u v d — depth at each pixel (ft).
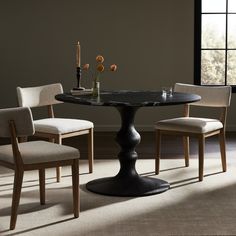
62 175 15.88
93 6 23.66
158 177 15.64
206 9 23.95
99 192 13.97
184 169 16.66
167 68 23.93
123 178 14.42
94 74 23.97
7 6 23.57
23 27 23.71
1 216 12.13
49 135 14.82
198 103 16.58
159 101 13.34
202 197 13.69
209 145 20.68
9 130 11.11
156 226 11.50
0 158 11.79
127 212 12.45
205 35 24.13
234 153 19.22
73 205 12.18
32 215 12.23
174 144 20.89
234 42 24.07
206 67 24.31
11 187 14.56
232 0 23.88
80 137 22.35
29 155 11.42
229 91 16.06
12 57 23.85
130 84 24.02
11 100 24.03
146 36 23.81
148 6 23.68
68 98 13.93
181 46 23.82
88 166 16.96
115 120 24.26
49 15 23.67
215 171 16.42
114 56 23.89
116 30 23.77
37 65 23.94
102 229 11.30
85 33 23.79
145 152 19.31
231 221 11.85
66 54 23.88
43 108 24.08
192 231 11.20
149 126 24.14
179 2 23.63
